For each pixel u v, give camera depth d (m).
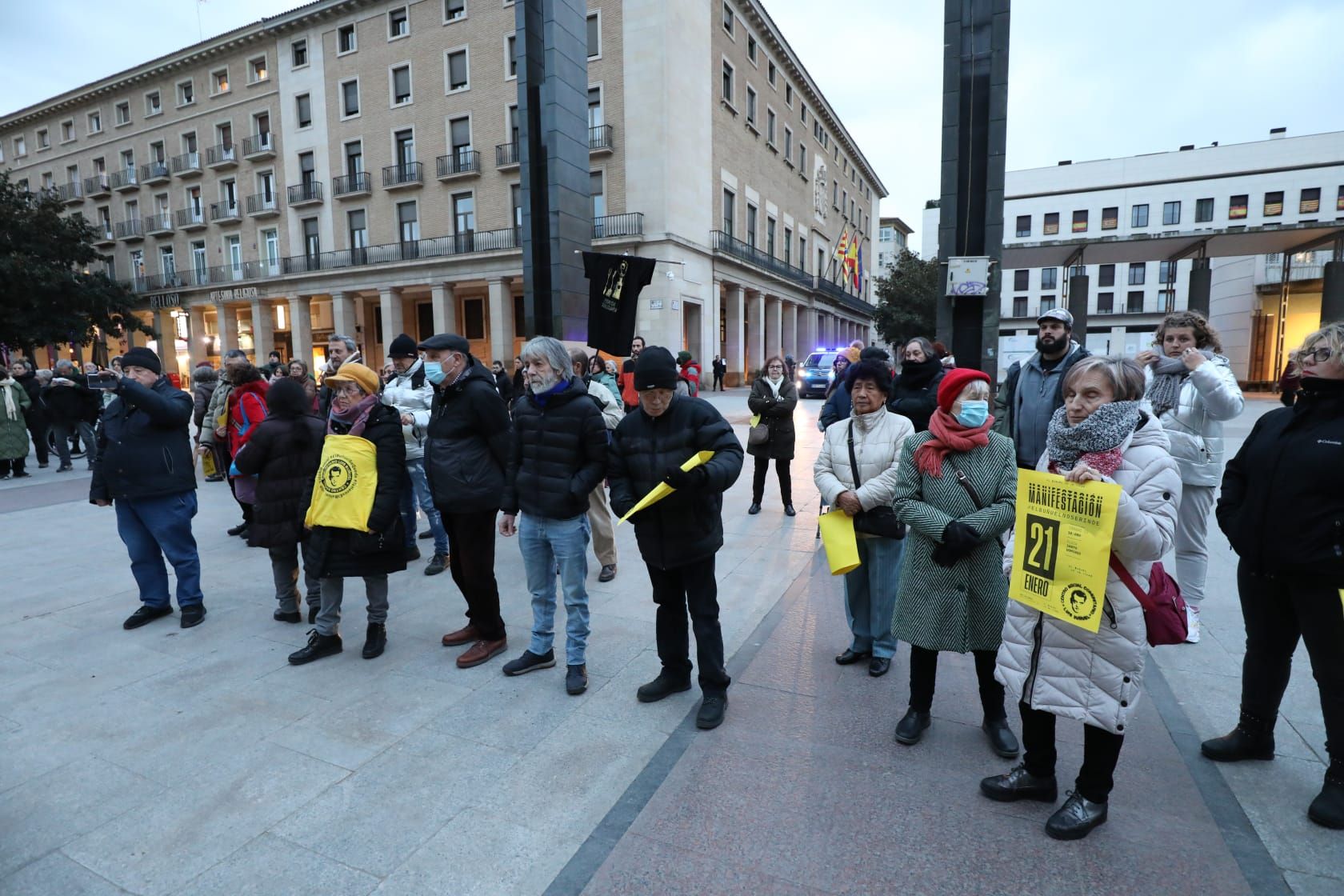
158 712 3.23
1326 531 2.28
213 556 5.99
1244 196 44.59
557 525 3.38
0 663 3.79
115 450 4.13
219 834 2.37
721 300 32.12
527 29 9.24
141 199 38.78
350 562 3.71
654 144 26.20
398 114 30.45
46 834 2.38
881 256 77.06
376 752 2.88
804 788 2.58
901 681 3.47
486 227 29.19
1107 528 2.07
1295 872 2.11
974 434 2.70
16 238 29.27
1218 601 4.45
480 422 3.65
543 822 2.42
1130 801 2.47
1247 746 2.68
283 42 32.62
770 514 7.24
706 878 2.12
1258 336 32.00
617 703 3.29
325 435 4.25
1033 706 2.31
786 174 39.16
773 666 3.66
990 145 6.51
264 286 35.03
